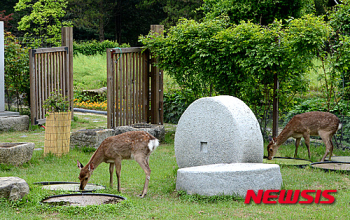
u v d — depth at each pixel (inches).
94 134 434.9
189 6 1332.4
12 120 547.5
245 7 643.5
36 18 1202.0
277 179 286.5
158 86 572.4
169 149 467.2
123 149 287.6
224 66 477.1
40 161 382.3
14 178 264.7
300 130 397.7
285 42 439.2
